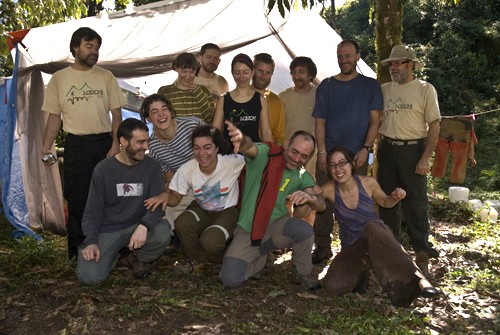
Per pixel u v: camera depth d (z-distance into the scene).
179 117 4.83
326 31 6.77
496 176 13.18
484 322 4.15
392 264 4.11
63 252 5.39
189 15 6.11
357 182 4.34
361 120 4.99
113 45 6.29
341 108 5.03
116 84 5.02
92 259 4.31
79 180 4.92
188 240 4.63
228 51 7.04
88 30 4.71
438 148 6.40
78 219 5.02
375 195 4.36
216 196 4.54
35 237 5.69
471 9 22.61
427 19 22.52
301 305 4.30
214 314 4.01
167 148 4.78
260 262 4.59
